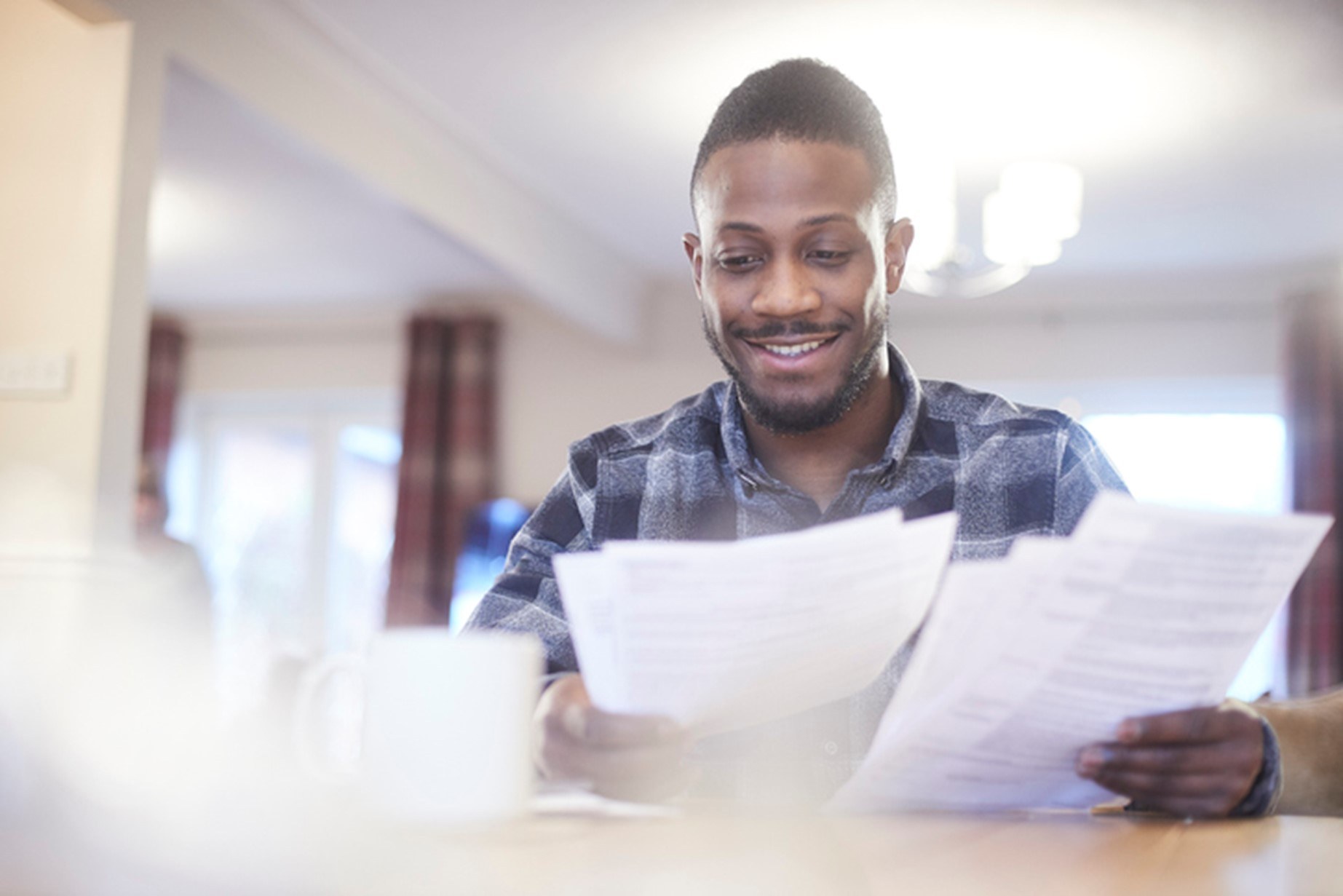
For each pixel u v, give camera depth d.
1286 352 5.24
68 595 1.38
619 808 0.86
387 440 6.41
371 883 0.53
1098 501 0.75
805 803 1.03
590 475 1.45
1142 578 0.78
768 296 1.23
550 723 0.86
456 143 4.18
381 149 3.90
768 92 1.26
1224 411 5.48
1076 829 0.81
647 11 3.27
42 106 2.93
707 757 1.24
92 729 0.73
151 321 6.47
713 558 0.75
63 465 2.77
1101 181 4.31
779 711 0.89
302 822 0.69
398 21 3.39
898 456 1.35
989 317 5.58
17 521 2.71
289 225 5.12
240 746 0.85
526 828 0.74
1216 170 4.20
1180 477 5.48
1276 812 0.95
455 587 5.85
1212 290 5.38
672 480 1.42
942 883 0.58
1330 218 4.60
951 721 0.83
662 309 5.91
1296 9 3.15
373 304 6.26
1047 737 0.85
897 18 3.24
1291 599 5.09
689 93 3.77
